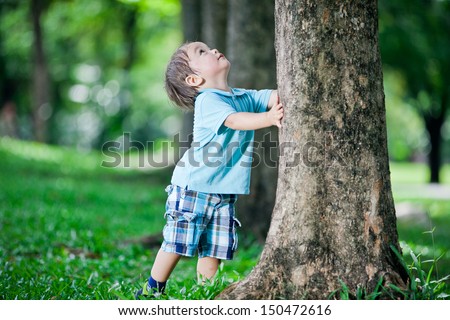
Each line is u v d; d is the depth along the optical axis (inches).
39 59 1083.9
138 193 684.7
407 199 744.3
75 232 398.6
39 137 1136.2
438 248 378.9
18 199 543.2
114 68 1517.0
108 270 289.1
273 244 176.4
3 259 293.4
